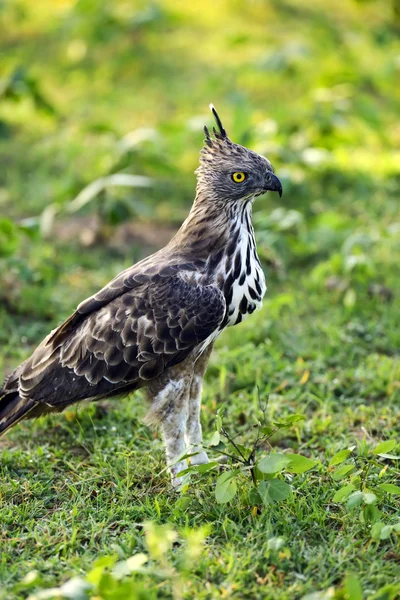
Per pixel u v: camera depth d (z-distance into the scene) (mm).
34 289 13586
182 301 8969
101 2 23734
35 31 25484
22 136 20141
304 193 16938
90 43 23422
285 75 20953
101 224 15633
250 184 9188
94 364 9055
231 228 9273
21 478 9414
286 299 12773
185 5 26766
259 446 9359
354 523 8289
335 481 8898
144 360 9000
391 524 8234
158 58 23578
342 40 23875
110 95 21750
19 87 18250
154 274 9086
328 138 18062
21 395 9211
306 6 26766
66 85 22469
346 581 6988
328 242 15102
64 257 15086
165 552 7777
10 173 18312
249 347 12000
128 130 19922
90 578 6988
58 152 19141
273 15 26016
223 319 9242
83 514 8648
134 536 8094
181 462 9094
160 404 9164
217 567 7617
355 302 13344
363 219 16031
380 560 7766
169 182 17891
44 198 17078
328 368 11836
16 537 8258
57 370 9164
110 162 16859
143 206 15539
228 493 8070
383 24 25641
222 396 11203
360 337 12586
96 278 14414
